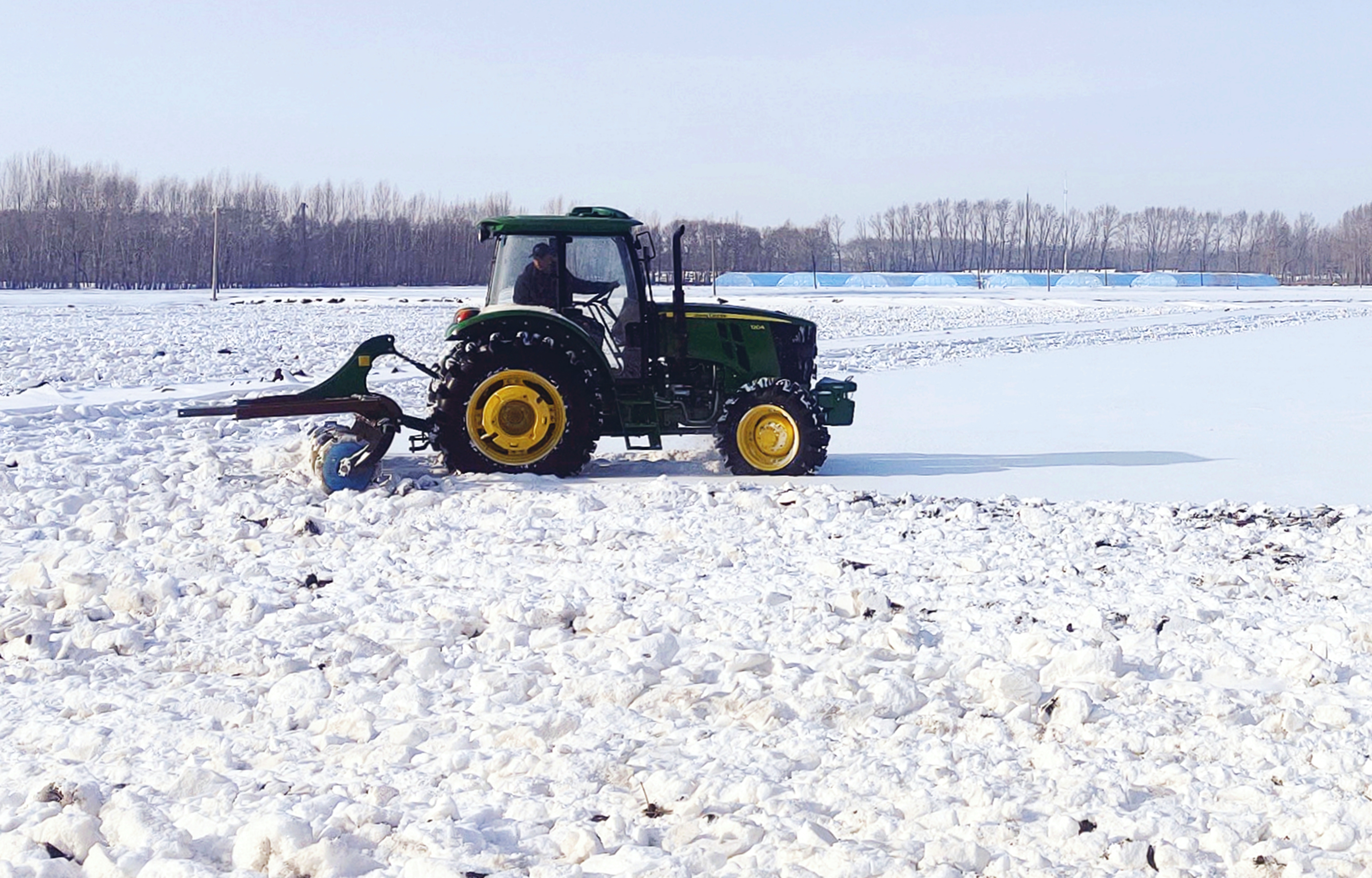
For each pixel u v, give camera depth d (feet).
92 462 34.71
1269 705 15.55
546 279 34.78
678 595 20.56
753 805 12.74
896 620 18.79
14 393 52.70
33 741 14.52
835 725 14.98
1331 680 16.52
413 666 16.74
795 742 14.30
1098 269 519.60
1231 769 13.57
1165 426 46.39
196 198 348.79
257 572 22.12
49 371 62.49
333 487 30.42
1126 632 18.88
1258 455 39.14
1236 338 100.22
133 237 307.78
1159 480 34.47
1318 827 12.07
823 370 68.74
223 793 12.91
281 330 104.88
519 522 26.71
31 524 26.84
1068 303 182.70
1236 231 528.63
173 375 61.98
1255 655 17.74
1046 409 51.88
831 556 23.93
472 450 33.40
